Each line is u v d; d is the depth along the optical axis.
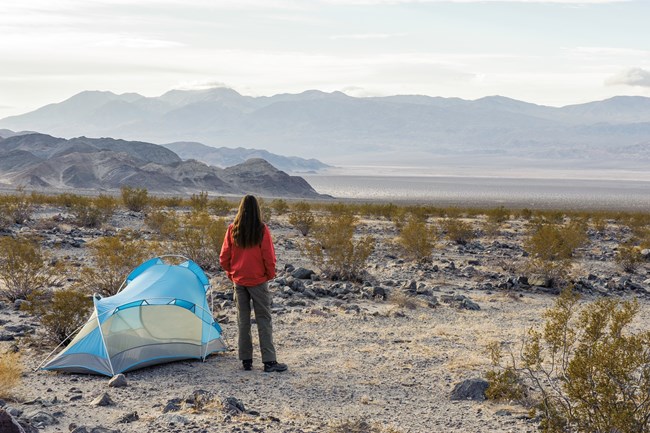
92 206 34.38
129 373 9.12
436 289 17.39
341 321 12.95
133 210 44.50
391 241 28.45
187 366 9.58
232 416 7.26
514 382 7.79
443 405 8.14
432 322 13.27
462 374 9.52
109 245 15.52
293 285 16.09
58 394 7.98
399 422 7.42
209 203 50.69
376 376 9.38
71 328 10.27
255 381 8.92
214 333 10.31
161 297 9.84
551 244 21.94
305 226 32.59
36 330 11.27
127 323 9.45
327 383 8.95
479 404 8.20
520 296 16.97
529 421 7.50
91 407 7.45
